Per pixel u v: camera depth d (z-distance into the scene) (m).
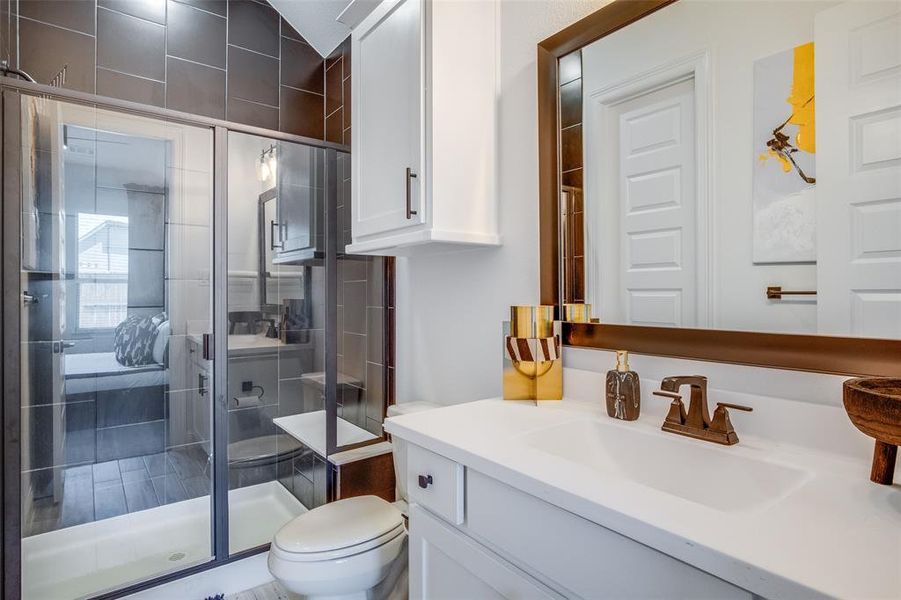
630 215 1.14
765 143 0.90
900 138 0.75
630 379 1.04
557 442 1.00
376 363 2.18
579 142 1.25
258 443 1.97
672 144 1.06
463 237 1.40
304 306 2.07
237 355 1.92
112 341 1.70
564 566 0.68
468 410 1.16
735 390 0.95
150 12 2.13
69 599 1.57
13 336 1.50
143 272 1.75
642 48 1.11
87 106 1.62
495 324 1.54
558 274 1.30
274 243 1.99
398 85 1.48
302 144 2.06
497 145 1.50
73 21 1.96
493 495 0.81
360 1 2.06
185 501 1.80
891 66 0.76
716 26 0.98
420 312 1.91
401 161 1.47
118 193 1.69
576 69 1.26
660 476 0.91
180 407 1.82
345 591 1.32
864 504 0.62
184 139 1.79
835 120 0.81
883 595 0.42
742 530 0.54
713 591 0.51
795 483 0.72
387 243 1.53
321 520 1.43
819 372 0.83
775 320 0.89
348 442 2.13
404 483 1.68
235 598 1.77
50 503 1.58
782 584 0.45
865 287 0.78
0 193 1.47
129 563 1.69
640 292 1.12
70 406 1.62
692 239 1.02
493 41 1.49
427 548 0.98
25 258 1.53
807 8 0.85
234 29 2.35
